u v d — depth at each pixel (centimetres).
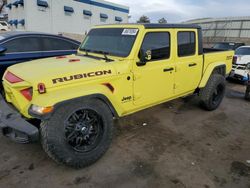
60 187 266
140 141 376
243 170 306
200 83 480
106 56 355
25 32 561
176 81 418
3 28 2272
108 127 310
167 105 557
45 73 280
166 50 388
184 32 419
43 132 263
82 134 291
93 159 301
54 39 596
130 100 346
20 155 326
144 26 346
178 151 349
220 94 534
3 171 291
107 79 311
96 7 2738
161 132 413
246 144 379
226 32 2823
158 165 311
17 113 290
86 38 422
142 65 347
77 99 274
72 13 2480
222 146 369
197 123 459
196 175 292
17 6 2244
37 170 294
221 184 277
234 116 507
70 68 297
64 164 282
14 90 286
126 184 273
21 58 530
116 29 375
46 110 250
